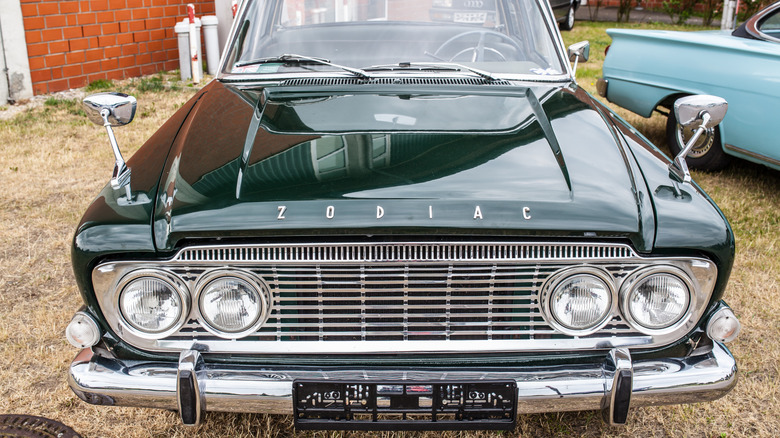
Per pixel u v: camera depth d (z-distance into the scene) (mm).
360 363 2215
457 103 2762
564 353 2238
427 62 3242
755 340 3387
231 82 3172
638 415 2873
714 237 2143
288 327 2221
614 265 2150
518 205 2115
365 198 2113
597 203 2158
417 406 2160
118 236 2105
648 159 2508
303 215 2070
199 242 2107
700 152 5609
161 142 2643
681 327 2225
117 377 2180
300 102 2768
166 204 2186
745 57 4852
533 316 2213
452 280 2148
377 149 2363
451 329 2215
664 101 5840
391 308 2174
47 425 2730
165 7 9211
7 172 5523
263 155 2355
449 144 2410
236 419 2824
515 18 3449
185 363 2129
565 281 2164
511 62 3299
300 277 2146
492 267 2139
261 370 2178
